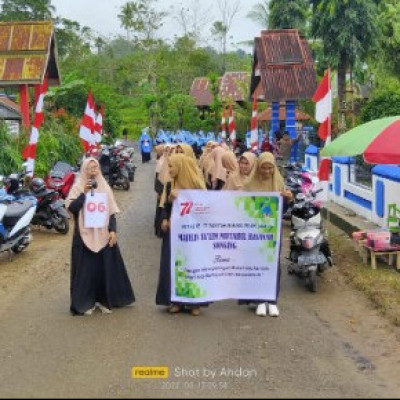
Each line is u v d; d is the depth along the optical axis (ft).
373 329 22.90
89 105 60.18
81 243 24.20
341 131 77.51
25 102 66.03
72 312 24.40
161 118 167.12
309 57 82.23
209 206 23.99
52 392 17.51
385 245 30.73
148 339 21.65
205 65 200.44
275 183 24.71
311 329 22.85
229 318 24.00
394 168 37.24
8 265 33.24
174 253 24.07
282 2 121.49
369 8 80.48
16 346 21.21
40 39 66.44
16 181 39.11
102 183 24.41
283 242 37.99
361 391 17.56
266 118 105.91
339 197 47.67
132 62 199.11
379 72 93.20
